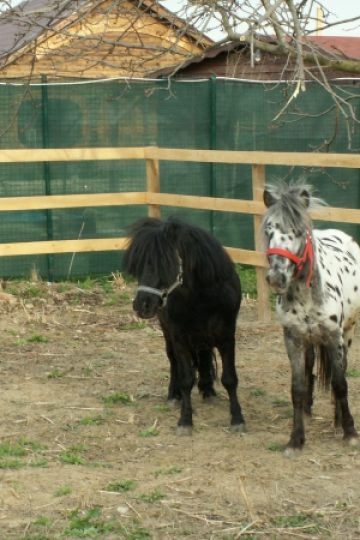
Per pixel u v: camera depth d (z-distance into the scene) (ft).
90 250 41.37
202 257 22.16
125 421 24.85
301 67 19.71
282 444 22.54
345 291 22.66
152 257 21.49
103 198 40.88
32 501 19.17
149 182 40.60
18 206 40.16
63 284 42.60
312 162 33.35
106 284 42.96
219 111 45.91
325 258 22.24
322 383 22.84
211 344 23.56
